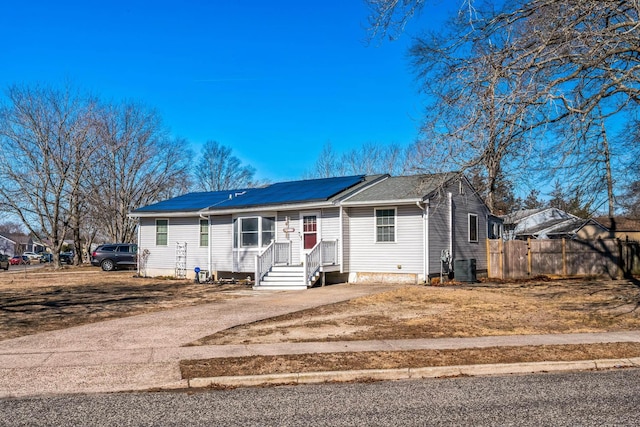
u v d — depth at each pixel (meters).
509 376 8.00
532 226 45.59
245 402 6.59
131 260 34.31
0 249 97.38
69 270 36.34
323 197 21.59
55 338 10.29
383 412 6.12
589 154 12.84
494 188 13.52
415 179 23.45
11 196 38.81
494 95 10.20
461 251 23.23
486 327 11.51
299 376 7.66
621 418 5.79
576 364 8.44
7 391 7.01
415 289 18.42
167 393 7.06
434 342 9.95
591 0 10.10
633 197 24.62
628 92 10.79
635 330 11.20
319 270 20.42
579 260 24.36
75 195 42.53
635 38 10.02
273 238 23.16
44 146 39.69
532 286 20.23
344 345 9.67
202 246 25.86
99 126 42.34
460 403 6.47
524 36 10.66
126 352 9.12
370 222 21.77
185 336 10.51
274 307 14.47
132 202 46.97
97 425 5.68
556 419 5.78
